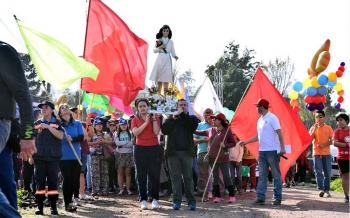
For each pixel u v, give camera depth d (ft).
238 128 38.24
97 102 52.26
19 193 34.14
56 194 28.84
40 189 28.45
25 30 28.07
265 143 34.53
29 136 14.53
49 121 28.58
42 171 28.40
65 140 30.50
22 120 14.48
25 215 28.37
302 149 37.93
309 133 40.98
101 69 34.45
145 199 32.17
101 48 34.65
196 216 28.63
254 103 38.24
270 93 38.45
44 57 28.35
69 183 30.53
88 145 38.09
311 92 41.81
